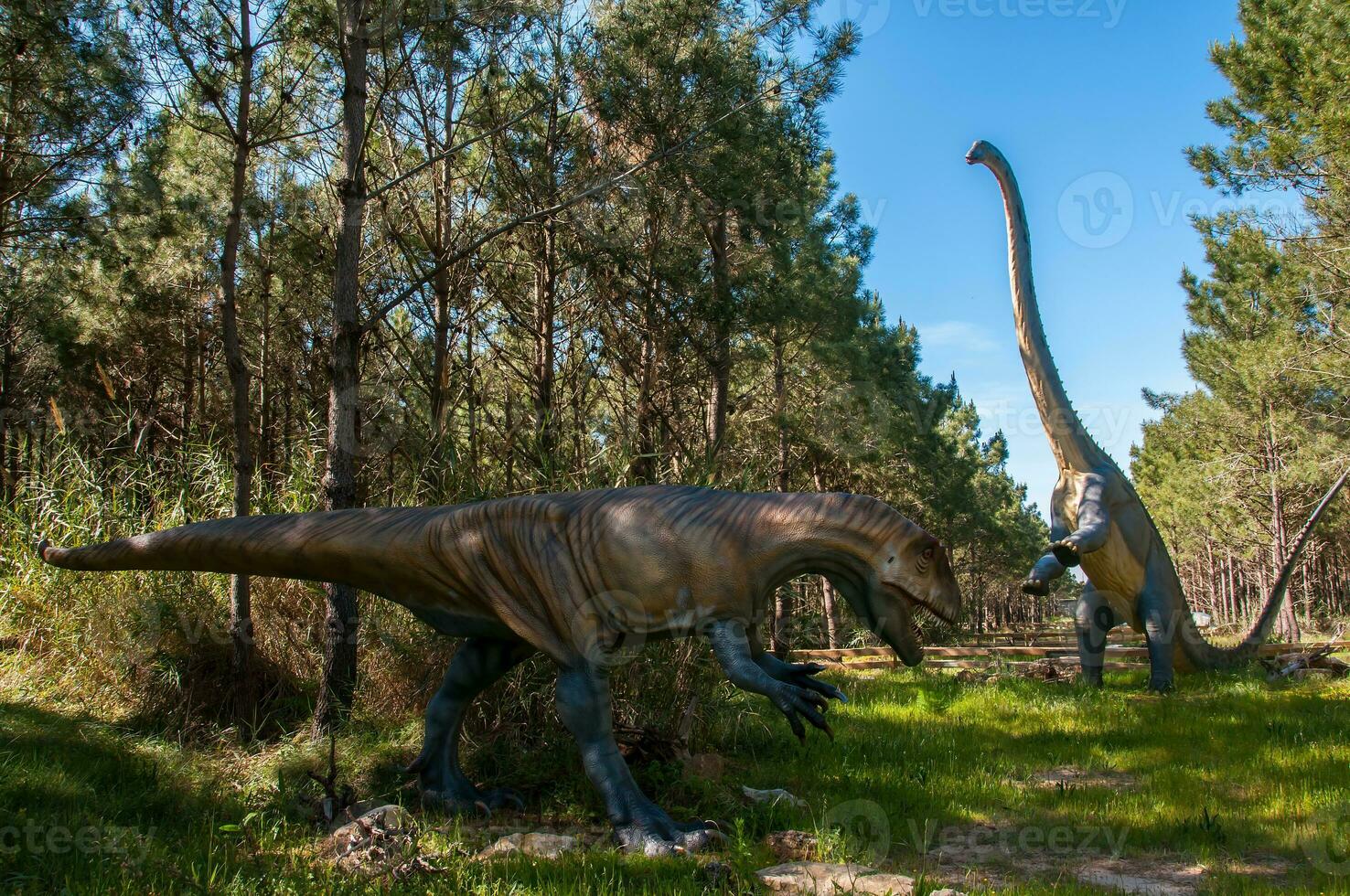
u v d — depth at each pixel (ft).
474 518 20.52
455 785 21.53
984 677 47.47
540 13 33.58
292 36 30.01
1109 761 27.27
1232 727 31.40
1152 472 143.84
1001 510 145.28
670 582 19.21
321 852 18.02
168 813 19.89
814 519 19.63
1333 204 58.65
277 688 29.91
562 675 19.79
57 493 34.50
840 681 45.39
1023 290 43.62
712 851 18.51
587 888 15.62
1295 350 69.31
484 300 49.78
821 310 54.34
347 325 27.14
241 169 28.71
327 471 26.89
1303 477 74.79
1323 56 53.83
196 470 35.96
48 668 29.43
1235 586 152.05
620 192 42.27
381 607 29.32
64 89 36.45
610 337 51.44
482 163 47.93
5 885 14.92
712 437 47.83
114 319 49.37
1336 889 16.55
